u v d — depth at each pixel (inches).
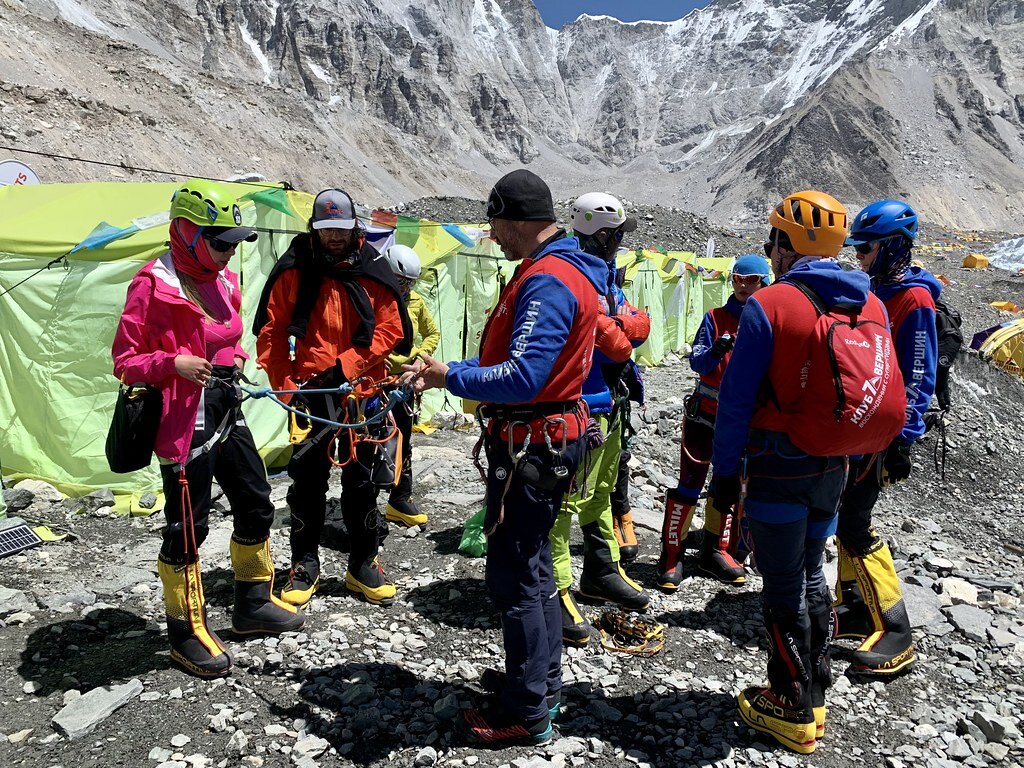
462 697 142.6
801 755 132.6
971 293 1841.8
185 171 4111.7
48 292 261.7
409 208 1528.1
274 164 5265.8
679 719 140.5
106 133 3816.4
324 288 161.6
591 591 189.2
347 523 179.0
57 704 136.8
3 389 265.1
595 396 167.2
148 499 251.8
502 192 118.6
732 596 198.7
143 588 185.0
